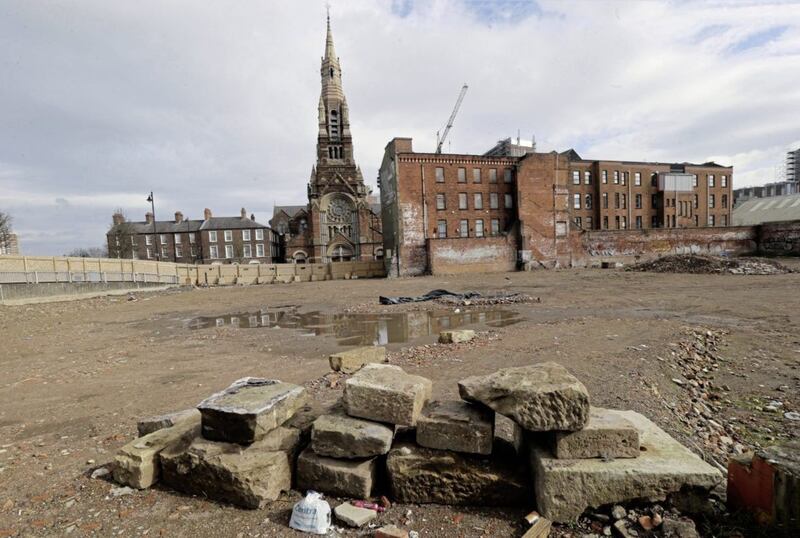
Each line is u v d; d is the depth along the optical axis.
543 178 41.28
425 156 40.81
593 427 3.08
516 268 41.06
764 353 8.23
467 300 18.52
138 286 32.91
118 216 71.00
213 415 3.62
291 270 45.53
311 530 3.02
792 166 132.62
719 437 4.61
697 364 7.66
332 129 74.50
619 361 7.41
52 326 16.22
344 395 3.60
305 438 3.90
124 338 13.24
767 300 15.00
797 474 2.56
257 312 19.48
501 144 67.25
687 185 57.38
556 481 2.97
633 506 2.98
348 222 66.88
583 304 16.23
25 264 23.23
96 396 7.14
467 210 42.34
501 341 9.88
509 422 4.91
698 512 2.89
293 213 92.06
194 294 30.02
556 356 8.08
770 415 5.32
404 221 40.16
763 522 2.75
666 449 3.26
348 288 30.41
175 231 70.69
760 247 43.12
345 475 3.40
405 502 3.36
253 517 3.24
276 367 8.70
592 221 54.16
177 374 8.45
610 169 54.25
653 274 29.16
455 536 2.94
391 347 10.41
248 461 3.40
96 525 3.21
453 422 3.36
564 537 2.86
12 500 3.63
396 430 3.78
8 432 5.58
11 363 10.10
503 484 3.21
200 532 3.09
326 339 12.01
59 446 4.99
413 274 40.28
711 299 16.00
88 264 27.75
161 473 3.83
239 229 70.94
